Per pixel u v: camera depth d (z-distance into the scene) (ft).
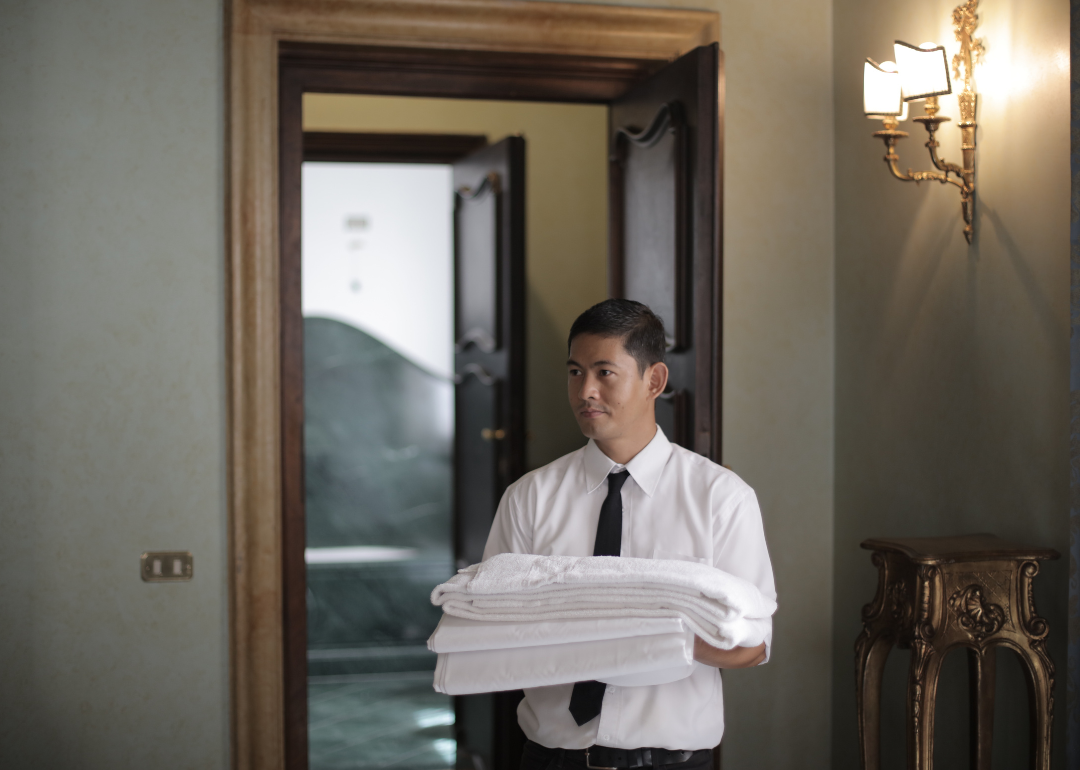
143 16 7.25
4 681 7.09
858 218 7.88
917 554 5.36
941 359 6.70
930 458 6.86
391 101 12.84
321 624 14.62
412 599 14.80
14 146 7.11
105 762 7.22
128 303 7.25
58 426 7.18
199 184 7.32
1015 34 5.82
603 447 4.64
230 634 7.35
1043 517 5.63
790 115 8.25
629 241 8.20
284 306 7.55
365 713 12.32
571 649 3.89
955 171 6.26
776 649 8.23
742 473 8.18
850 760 7.95
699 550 4.42
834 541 8.34
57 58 7.16
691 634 3.81
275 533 7.40
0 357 7.09
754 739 8.18
